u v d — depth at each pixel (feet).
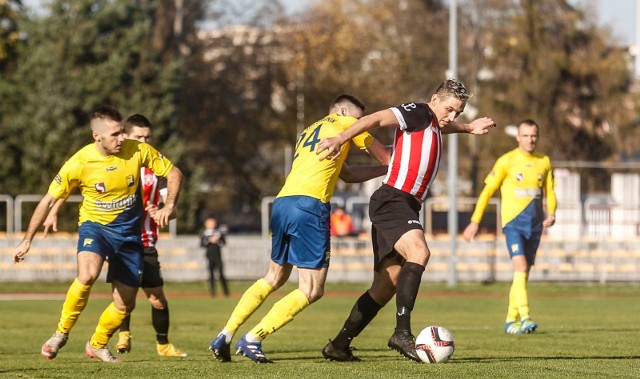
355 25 361.71
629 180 211.20
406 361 52.19
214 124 332.19
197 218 238.89
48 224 56.65
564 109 330.13
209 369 49.21
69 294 54.60
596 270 191.72
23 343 76.18
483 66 355.77
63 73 258.16
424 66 369.09
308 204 50.78
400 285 50.03
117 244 56.18
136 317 111.45
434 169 51.29
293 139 340.59
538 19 336.29
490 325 93.35
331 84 338.54
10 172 237.66
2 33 232.32
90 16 277.03
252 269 188.75
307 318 112.16
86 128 241.76
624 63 333.62
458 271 190.80
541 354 58.08
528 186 81.20
